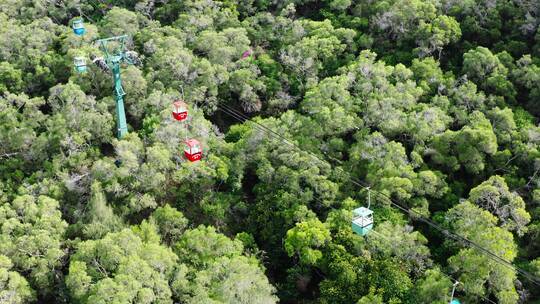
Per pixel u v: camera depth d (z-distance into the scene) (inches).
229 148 2901.1
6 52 3400.6
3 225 2495.1
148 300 2226.9
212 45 3321.9
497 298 2314.2
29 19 3754.9
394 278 2342.5
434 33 3267.7
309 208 2706.7
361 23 3511.3
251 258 2504.9
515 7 3447.3
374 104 2940.5
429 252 2476.6
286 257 2655.0
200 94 3085.6
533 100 3070.9
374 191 2628.0
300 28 3474.4
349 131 3009.4
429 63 3201.3
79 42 3415.4
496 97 3038.9
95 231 2529.5
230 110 3250.5
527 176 2785.4
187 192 2829.7
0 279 2324.1
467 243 2460.6
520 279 2463.1
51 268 2448.3
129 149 2760.8
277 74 3304.6
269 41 3567.9
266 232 2657.5
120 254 2364.7
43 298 2484.0
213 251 2490.2
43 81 3304.6
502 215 2549.2
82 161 2839.6
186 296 2321.6
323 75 3312.0
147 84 3134.8
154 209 2755.9
